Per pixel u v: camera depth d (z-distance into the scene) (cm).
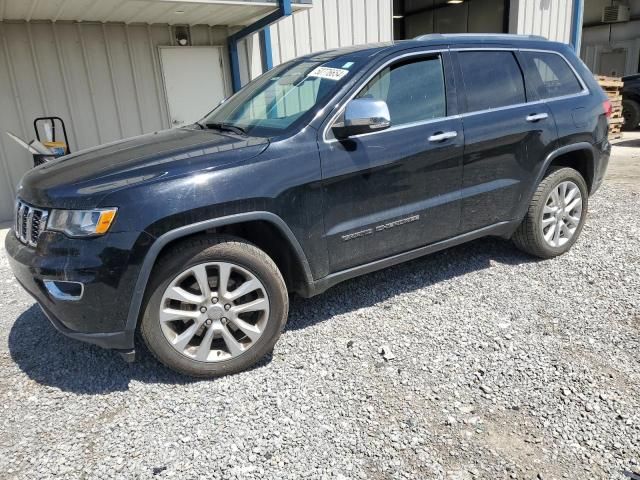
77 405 268
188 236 272
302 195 292
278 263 315
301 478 214
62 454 233
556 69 420
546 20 1227
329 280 318
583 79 434
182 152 286
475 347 304
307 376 284
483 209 376
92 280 250
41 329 355
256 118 336
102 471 222
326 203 302
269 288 287
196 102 815
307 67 356
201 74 810
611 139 1203
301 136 296
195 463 225
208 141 305
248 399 267
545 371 278
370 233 323
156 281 264
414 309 354
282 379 282
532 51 405
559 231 426
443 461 221
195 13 695
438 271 415
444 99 351
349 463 221
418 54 344
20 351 327
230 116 362
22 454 234
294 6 709
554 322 329
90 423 254
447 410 252
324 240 306
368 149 313
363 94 318
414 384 273
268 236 301
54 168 301
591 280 386
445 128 344
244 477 216
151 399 271
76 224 252
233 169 272
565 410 248
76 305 256
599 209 575
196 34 793
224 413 257
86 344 329
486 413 249
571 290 372
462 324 331
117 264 250
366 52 338
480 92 368
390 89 330
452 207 358
